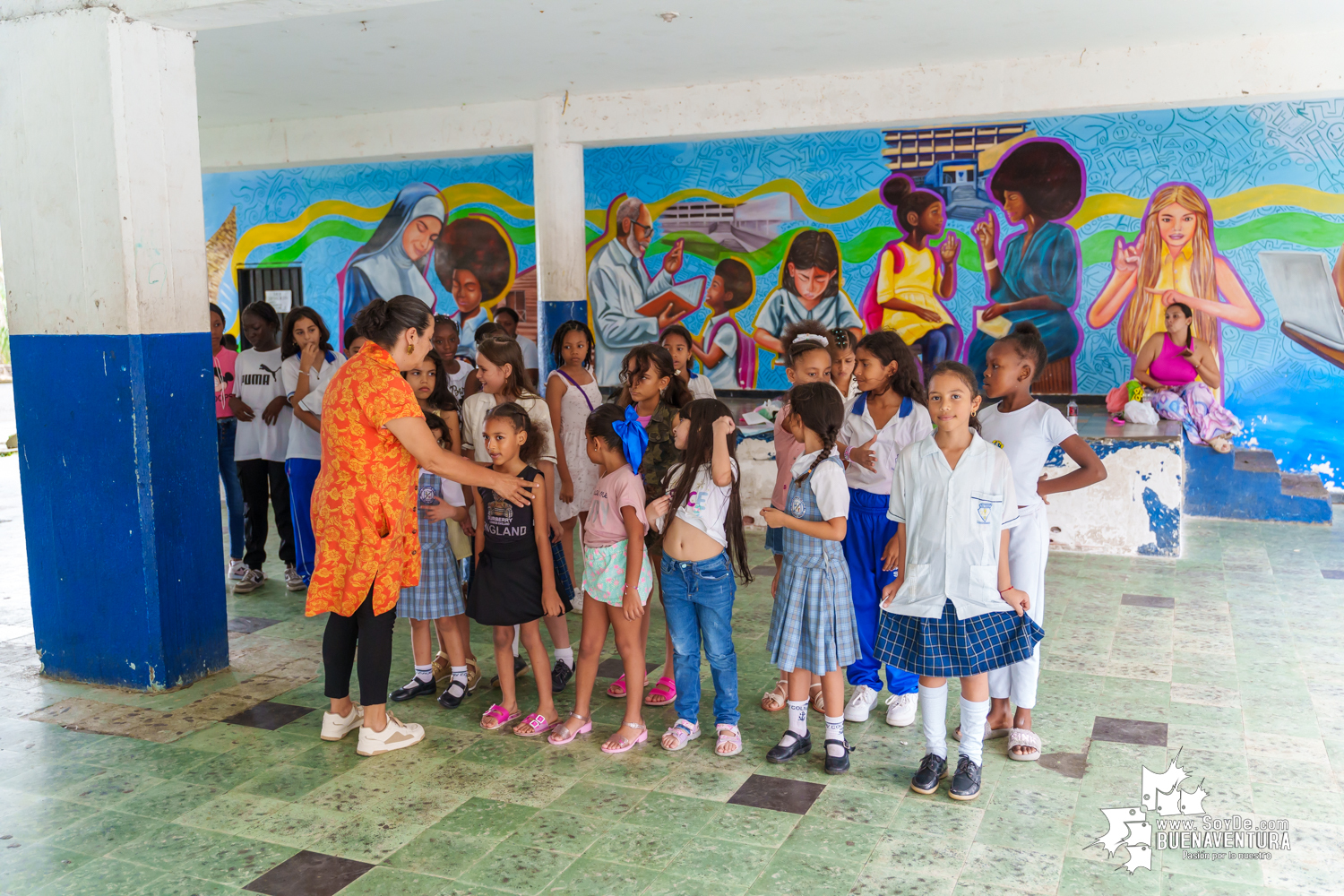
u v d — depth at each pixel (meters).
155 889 2.65
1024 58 6.73
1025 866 2.71
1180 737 3.56
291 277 10.46
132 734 3.70
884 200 8.30
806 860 2.75
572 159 7.98
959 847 2.82
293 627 5.04
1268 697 3.92
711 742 3.59
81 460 4.09
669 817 3.01
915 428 3.55
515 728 3.69
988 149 7.98
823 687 3.33
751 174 8.65
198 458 4.23
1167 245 7.61
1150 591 5.45
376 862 2.77
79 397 4.04
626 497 3.38
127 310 3.89
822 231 8.52
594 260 9.20
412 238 9.94
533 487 3.55
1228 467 7.19
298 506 5.46
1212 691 4.00
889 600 3.16
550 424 4.32
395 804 3.12
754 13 5.46
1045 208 7.88
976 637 2.98
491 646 4.72
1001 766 3.35
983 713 3.11
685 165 8.82
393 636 4.93
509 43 6.05
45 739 3.66
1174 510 6.18
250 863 2.77
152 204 3.96
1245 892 2.57
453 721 3.82
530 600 3.59
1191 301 7.59
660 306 9.08
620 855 2.79
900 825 2.95
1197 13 5.64
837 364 4.06
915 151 8.17
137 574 4.06
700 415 3.33
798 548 3.30
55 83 3.88
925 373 8.36
